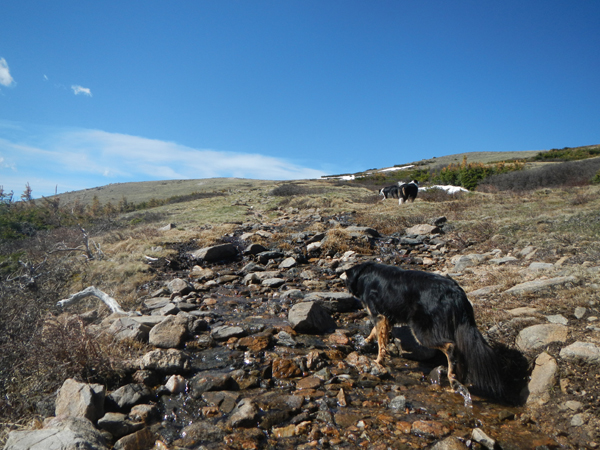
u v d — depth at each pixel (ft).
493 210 25.64
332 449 6.40
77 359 8.06
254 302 13.37
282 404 7.43
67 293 13.70
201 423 6.89
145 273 16.88
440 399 7.73
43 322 9.50
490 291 11.55
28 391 7.56
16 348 8.42
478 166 58.85
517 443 6.54
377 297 9.06
